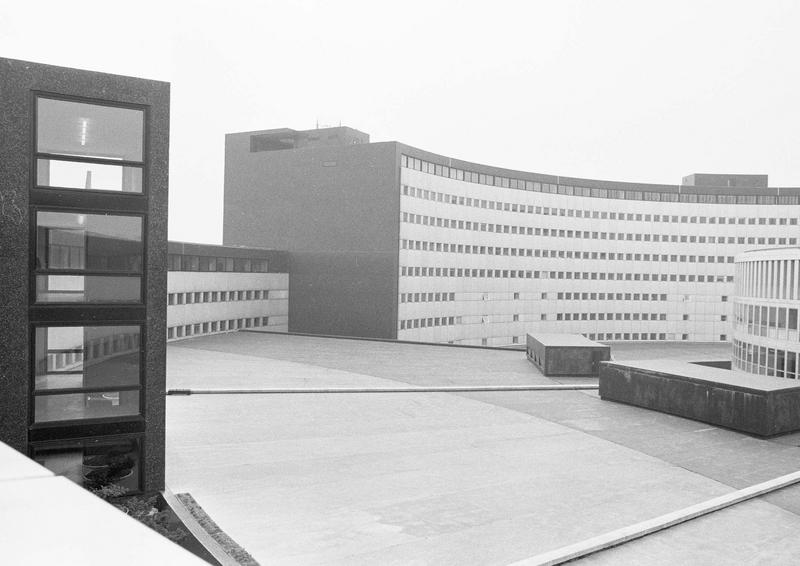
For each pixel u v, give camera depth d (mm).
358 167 61250
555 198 80562
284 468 18547
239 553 12383
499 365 39969
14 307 14359
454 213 68688
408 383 32750
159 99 15398
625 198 85000
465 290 70438
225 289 54344
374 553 12812
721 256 87500
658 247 86375
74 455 15000
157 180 15469
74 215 14875
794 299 43719
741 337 51000
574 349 35656
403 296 61094
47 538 1302
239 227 67812
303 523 14375
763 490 16688
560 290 81312
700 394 25250
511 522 14664
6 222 14219
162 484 15844
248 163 67438
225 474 17859
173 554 1235
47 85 14375
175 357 40094
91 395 15195
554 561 12203
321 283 62438
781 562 12445
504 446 21516
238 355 41719
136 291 15461
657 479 18203
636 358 72375
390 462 19406
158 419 15734
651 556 12695
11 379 14406
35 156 14406
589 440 22500
